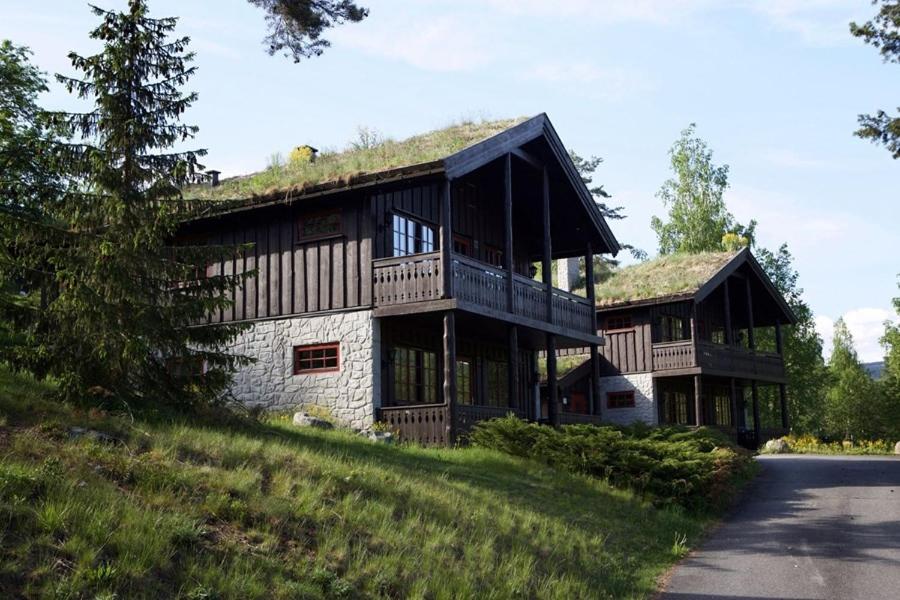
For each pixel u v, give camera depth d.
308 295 19.83
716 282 33.94
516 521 11.52
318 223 20.00
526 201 25.66
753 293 38.56
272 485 9.45
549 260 22.88
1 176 15.24
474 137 20.42
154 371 12.91
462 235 23.45
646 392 33.94
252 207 19.61
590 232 26.16
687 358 33.00
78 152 12.31
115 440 9.61
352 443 15.02
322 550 7.98
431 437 18.05
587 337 24.59
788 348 46.47
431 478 12.65
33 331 11.83
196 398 13.16
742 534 13.77
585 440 16.67
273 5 21.23
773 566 11.40
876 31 21.83
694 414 37.19
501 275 20.42
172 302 12.91
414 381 20.86
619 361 34.78
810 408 49.19
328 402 19.27
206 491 8.53
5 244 12.20
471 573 8.79
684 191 49.66
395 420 18.50
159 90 13.08
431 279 18.36
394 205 20.42
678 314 36.41
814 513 15.20
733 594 10.12
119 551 6.66
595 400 25.23
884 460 24.36
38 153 12.52
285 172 21.00
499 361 25.72
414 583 8.02
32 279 11.94
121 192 12.38
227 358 13.55
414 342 20.92
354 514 9.17
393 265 18.86
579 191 24.61
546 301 22.58
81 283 11.43
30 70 23.50
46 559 6.20
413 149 20.20
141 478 8.30
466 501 11.58
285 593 6.93
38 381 11.94
